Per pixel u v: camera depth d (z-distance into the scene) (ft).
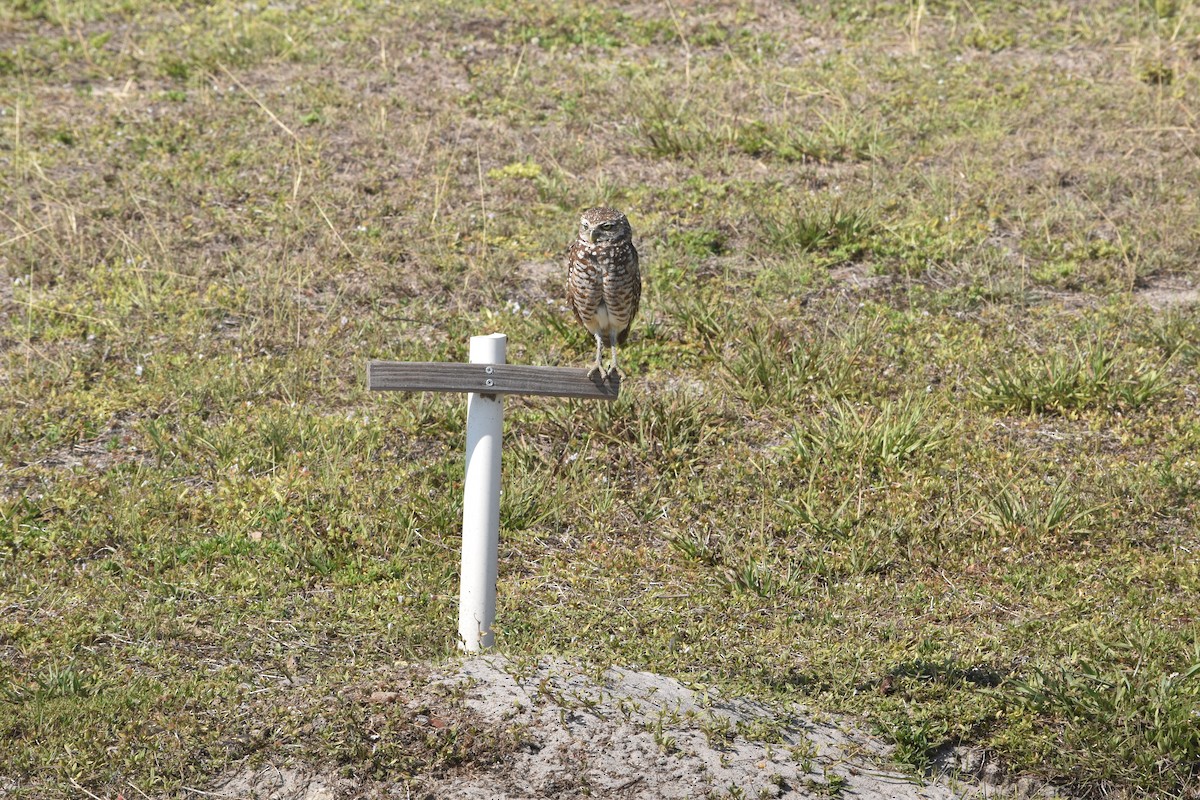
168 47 69.26
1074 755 26.43
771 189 55.16
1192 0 72.02
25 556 33.06
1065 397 41.04
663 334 45.11
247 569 32.91
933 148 58.59
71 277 47.78
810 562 34.35
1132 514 36.06
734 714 26.71
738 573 33.71
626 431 39.58
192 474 37.42
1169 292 48.08
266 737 25.41
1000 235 51.75
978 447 38.96
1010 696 27.99
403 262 49.83
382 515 35.47
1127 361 42.86
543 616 31.53
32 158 54.80
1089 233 51.39
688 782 24.27
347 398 41.50
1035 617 31.71
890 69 66.69
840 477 37.52
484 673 27.12
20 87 64.08
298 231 51.37
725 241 51.62
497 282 48.47
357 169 56.75
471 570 28.30
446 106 63.05
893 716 27.37
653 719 25.84
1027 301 47.32
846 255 49.85
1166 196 53.83
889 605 32.53
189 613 30.94
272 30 70.69
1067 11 72.95
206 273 48.32
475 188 55.57
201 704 26.48
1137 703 27.50
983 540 35.06
